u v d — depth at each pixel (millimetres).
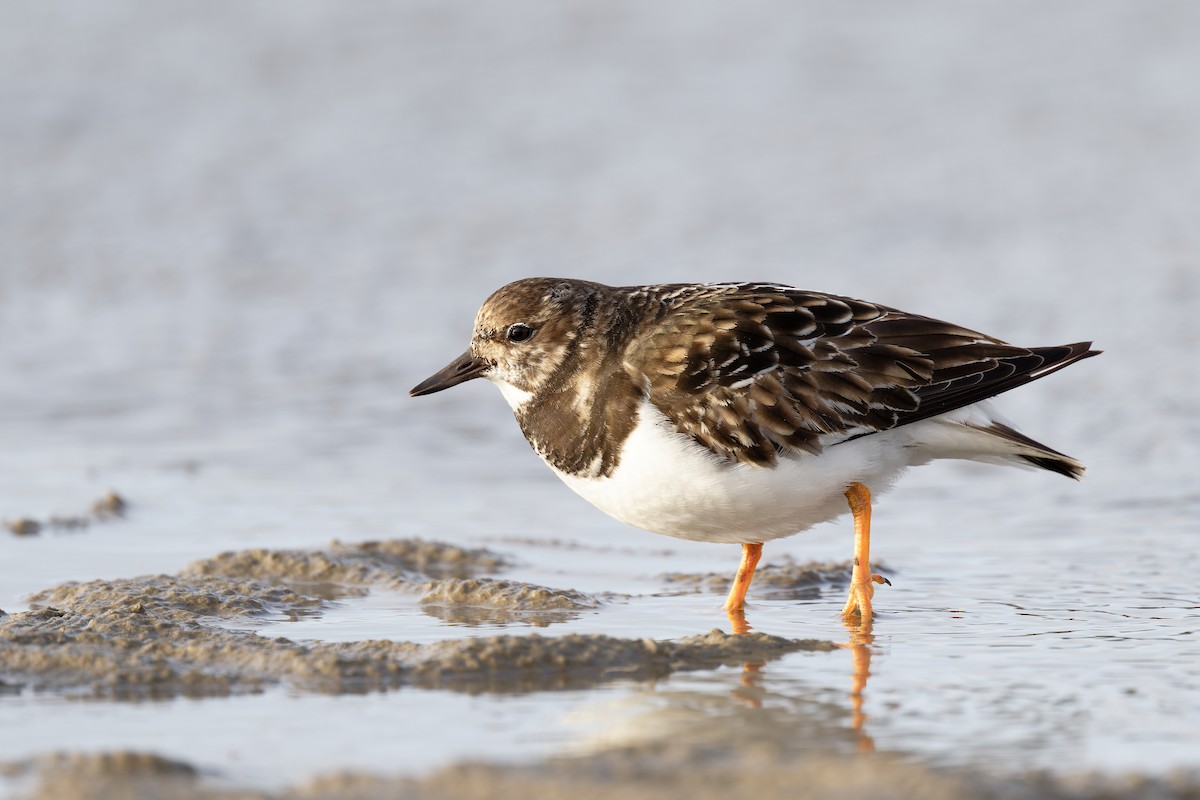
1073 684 8664
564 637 9227
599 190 24094
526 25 31109
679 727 7883
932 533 12844
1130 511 13195
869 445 10320
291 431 16312
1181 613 10305
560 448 10594
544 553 12664
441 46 30062
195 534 13141
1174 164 24703
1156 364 17047
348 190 24250
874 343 10367
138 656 9055
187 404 17156
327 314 19875
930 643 9641
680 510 10297
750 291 10609
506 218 23031
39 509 13820
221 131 26453
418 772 7152
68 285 20984
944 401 10336
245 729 7871
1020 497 13797
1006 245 21516
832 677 8844
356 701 8336
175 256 21938
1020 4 32156
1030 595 10914
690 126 26781
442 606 10938
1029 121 26828
